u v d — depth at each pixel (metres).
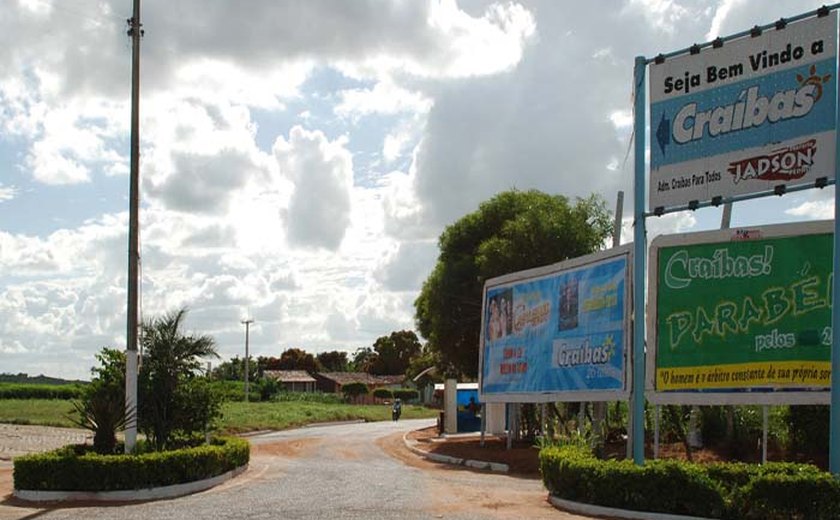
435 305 39.09
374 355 148.12
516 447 29.08
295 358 141.50
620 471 14.29
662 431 24.58
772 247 17.97
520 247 34.94
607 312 22.25
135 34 20.52
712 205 15.27
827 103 14.09
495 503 15.87
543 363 25.30
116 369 20.94
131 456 17.36
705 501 13.49
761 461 20.69
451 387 40.78
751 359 17.86
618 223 27.30
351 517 13.85
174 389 21.52
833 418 13.45
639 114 16.33
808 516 12.70
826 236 17.47
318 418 56.78
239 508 15.02
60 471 16.83
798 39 14.45
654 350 19.00
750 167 14.86
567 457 15.76
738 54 15.09
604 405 27.45
